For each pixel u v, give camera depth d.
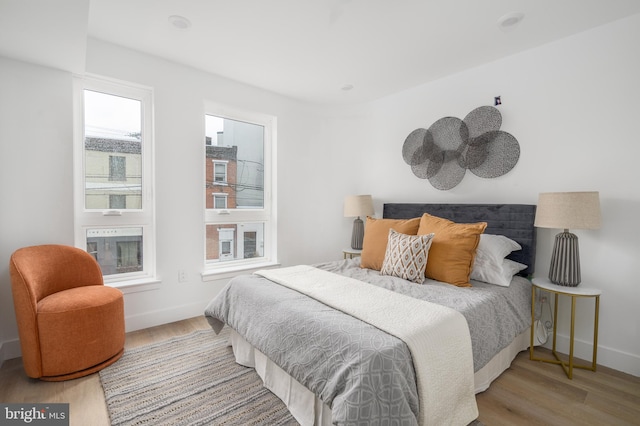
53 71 2.28
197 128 2.96
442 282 2.26
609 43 2.12
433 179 3.12
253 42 2.42
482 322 1.75
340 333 1.38
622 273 2.09
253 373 1.99
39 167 2.24
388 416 1.12
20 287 1.81
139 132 2.79
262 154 3.60
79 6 1.55
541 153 2.44
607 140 2.14
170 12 2.04
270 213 3.67
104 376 1.93
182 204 2.90
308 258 3.89
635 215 2.04
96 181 2.60
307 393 1.52
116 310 2.10
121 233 2.72
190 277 2.97
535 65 2.46
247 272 3.33
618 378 1.98
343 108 3.88
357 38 2.34
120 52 2.52
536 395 1.79
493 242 2.40
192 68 2.91
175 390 1.80
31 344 1.81
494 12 2.00
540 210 2.08
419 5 1.94
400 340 1.31
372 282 2.21
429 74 2.99
